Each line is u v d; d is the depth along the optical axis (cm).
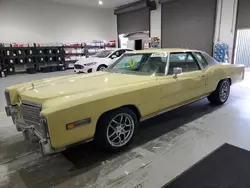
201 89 313
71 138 171
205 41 870
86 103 176
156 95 239
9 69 938
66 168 195
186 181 169
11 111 234
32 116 192
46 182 175
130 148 228
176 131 270
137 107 222
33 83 246
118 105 201
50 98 180
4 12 929
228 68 375
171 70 270
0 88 615
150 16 1090
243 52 780
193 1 880
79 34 1191
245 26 738
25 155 222
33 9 1006
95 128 187
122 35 1316
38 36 1046
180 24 954
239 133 259
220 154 210
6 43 940
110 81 236
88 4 1140
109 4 1155
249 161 196
